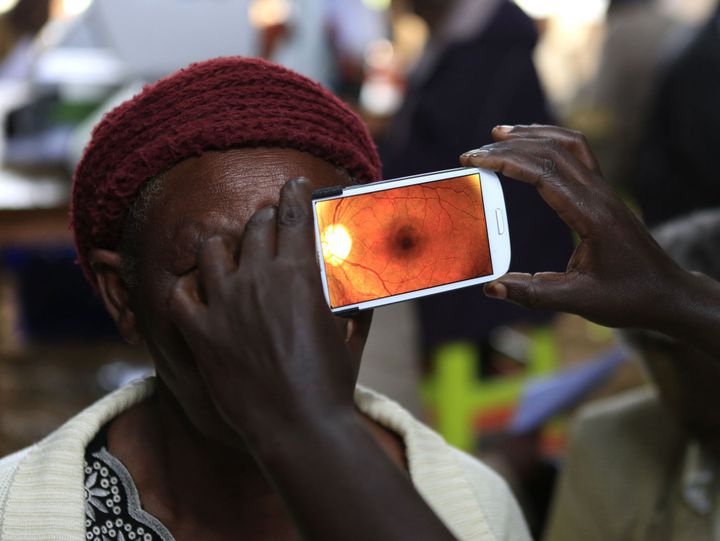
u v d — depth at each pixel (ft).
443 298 7.63
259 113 2.85
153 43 9.29
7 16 11.38
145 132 2.88
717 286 2.90
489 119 7.53
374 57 12.46
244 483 3.08
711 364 3.85
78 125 9.17
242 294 2.26
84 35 9.39
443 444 3.49
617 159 12.58
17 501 3.02
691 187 9.30
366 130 3.26
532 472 7.15
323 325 2.26
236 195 2.77
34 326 9.71
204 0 9.27
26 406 8.76
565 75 16.24
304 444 2.17
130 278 2.98
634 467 4.88
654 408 4.93
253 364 2.22
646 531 4.77
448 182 2.87
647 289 2.79
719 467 4.51
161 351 2.91
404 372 10.94
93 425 3.16
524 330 10.25
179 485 3.13
